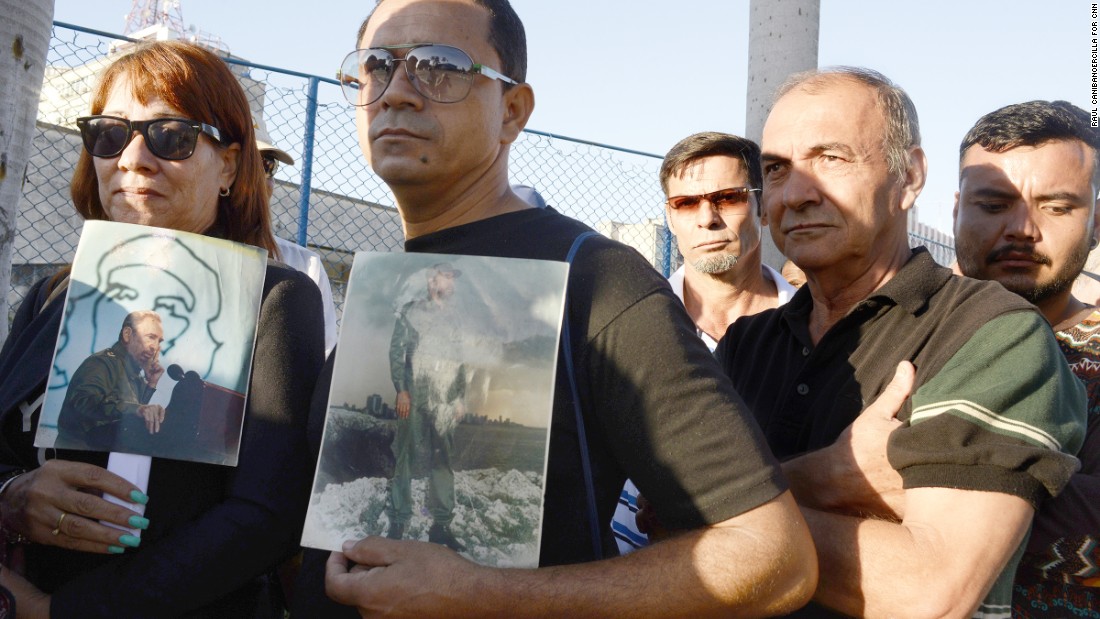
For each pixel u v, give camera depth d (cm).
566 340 138
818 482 158
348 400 139
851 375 170
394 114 153
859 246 173
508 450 132
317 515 136
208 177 185
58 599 154
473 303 139
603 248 144
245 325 166
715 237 350
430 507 133
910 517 145
